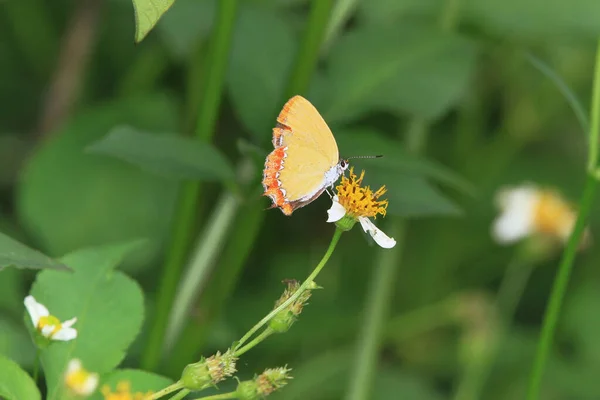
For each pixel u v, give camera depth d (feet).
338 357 2.43
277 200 2.05
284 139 2.05
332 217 2.00
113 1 2.51
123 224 2.39
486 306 2.42
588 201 2.09
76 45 2.48
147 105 2.44
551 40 2.38
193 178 2.10
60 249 2.37
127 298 2.00
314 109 2.04
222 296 2.18
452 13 2.34
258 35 2.20
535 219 2.38
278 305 1.96
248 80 2.19
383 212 2.00
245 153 2.11
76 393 1.91
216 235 2.20
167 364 2.20
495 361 2.47
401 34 2.24
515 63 2.51
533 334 2.50
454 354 2.49
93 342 1.98
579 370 2.46
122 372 1.98
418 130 2.32
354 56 2.23
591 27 2.34
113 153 2.09
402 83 2.21
